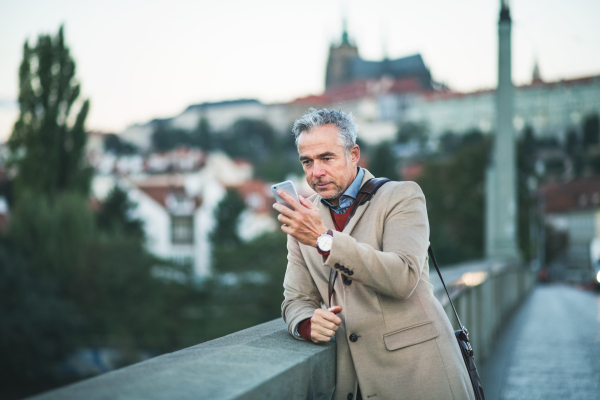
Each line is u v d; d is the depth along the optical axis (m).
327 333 1.89
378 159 65.06
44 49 48.19
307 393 1.69
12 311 33.75
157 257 46.88
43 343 34.28
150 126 167.62
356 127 2.07
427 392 1.90
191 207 78.38
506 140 11.98
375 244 1.96
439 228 34.50
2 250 35.25
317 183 2.01
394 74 187.75
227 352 1.70
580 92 162.75
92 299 41.69
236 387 1.34
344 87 177.00
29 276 36.44
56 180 48.06
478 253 39.41
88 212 43.47
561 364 5.97
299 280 2.15
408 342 1.93
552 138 163.12
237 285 47.53
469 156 41.34
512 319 10.36
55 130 47.97
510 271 11.47
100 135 157.12
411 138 154.00
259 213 86.38
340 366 1.97
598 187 107.19
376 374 1.94
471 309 5.30
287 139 154.75
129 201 64.19
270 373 1.47
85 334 41.19
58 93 48.22
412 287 1.83
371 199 2.01
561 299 16.75
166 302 44.28
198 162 103.81
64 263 40.84
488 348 6.70
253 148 158.75
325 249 1.75
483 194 40.59
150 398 1.24
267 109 170.25
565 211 107.88
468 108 161.88
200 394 1.28
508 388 4.96
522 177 37.50
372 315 1.95
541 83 166.50
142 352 42.16
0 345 32.56
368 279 1.77
